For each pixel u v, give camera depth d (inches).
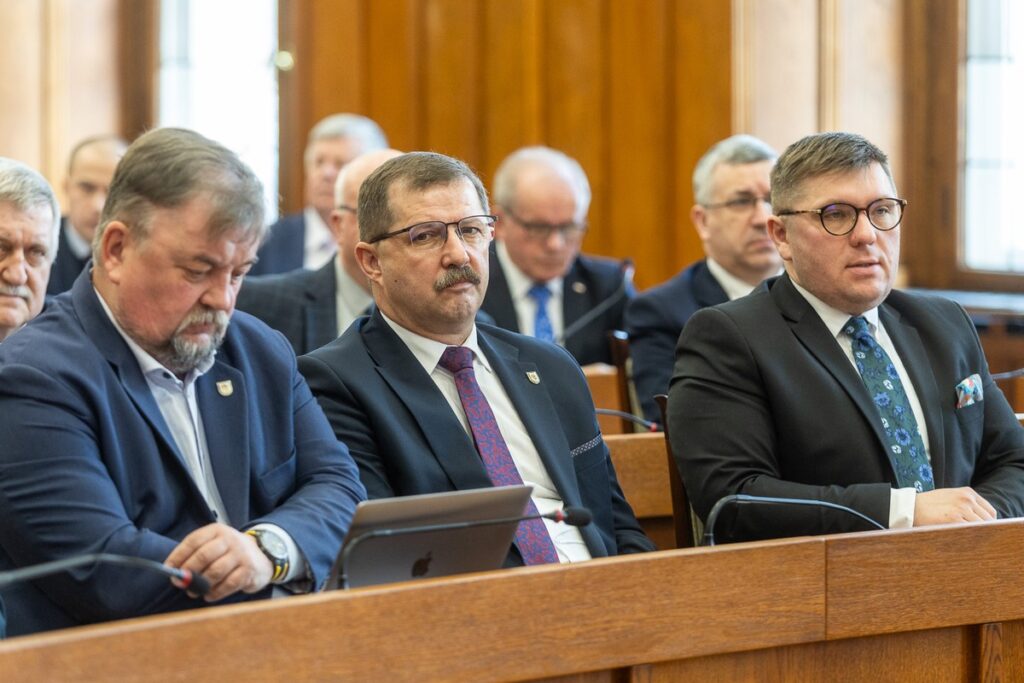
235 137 477.4
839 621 138.4
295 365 167.8
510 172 317.1
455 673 119.7
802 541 137.1
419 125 431.2
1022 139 382.3
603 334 326.3
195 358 148.8
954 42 392.8
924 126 398.9
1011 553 147.6
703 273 292.2
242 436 155.5
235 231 144.7
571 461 184.2
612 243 401.7
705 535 139.1
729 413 183.8
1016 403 269.9
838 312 190.4
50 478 140.3
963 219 395.2
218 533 137.9
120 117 490.6
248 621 111.3
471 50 422.9
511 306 319.9
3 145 454.9
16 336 149.9
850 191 185.8
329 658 114.3
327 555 150.3
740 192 283.9
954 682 146.3
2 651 100.8
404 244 178.2
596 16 402.9
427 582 119.4
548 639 124.2
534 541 173.3
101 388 146.1
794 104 383.9
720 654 133.4
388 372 178.5
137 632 106.6
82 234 332.5
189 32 486.6
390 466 173.2
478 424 179.0
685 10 385.4
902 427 185.8
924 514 168.9
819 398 183.8
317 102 450.0
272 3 467.5
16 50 457.1
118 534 138.4
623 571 128.0
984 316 362.6
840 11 385.7
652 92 392.8
